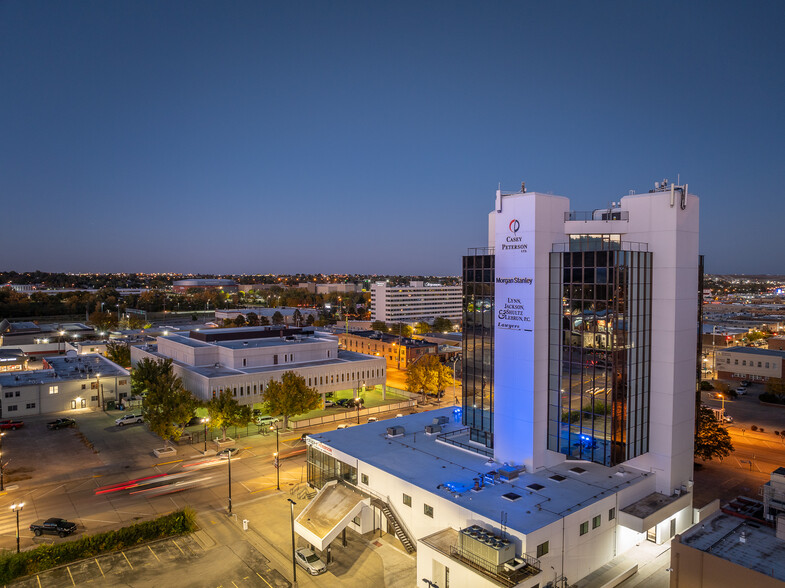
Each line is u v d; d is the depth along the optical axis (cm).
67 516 6241
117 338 19025
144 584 4891
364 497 6034
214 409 8950
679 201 5916
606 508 5400
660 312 6028
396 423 8156
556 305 6100
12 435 9419
